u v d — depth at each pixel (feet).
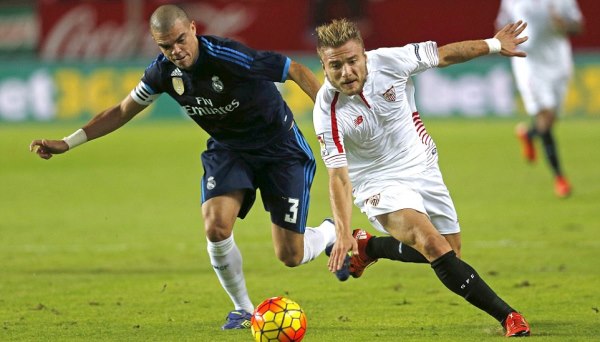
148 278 99.86
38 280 99.45
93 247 120.98
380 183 72.74
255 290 92.99
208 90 74.38
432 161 74.43
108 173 201.98
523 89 161.27
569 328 71.56
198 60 73.05
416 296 87.76
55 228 137.18
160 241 125.08
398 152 72.69
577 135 239.09
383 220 71.87
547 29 158.61
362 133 71.00
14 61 291.17
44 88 281.13
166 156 226.17
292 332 65.16
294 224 79.36
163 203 161.07
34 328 76.38
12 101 282.15
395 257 81.71
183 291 92.32
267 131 77.82
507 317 67.77
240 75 73.77
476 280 67.67
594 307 80.12
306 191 80.07
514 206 147.33
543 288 89.76
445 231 75.56
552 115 158.20
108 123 79.00
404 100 71.67
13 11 298.97
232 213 75.36
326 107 69.51
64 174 202.18
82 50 296.71
